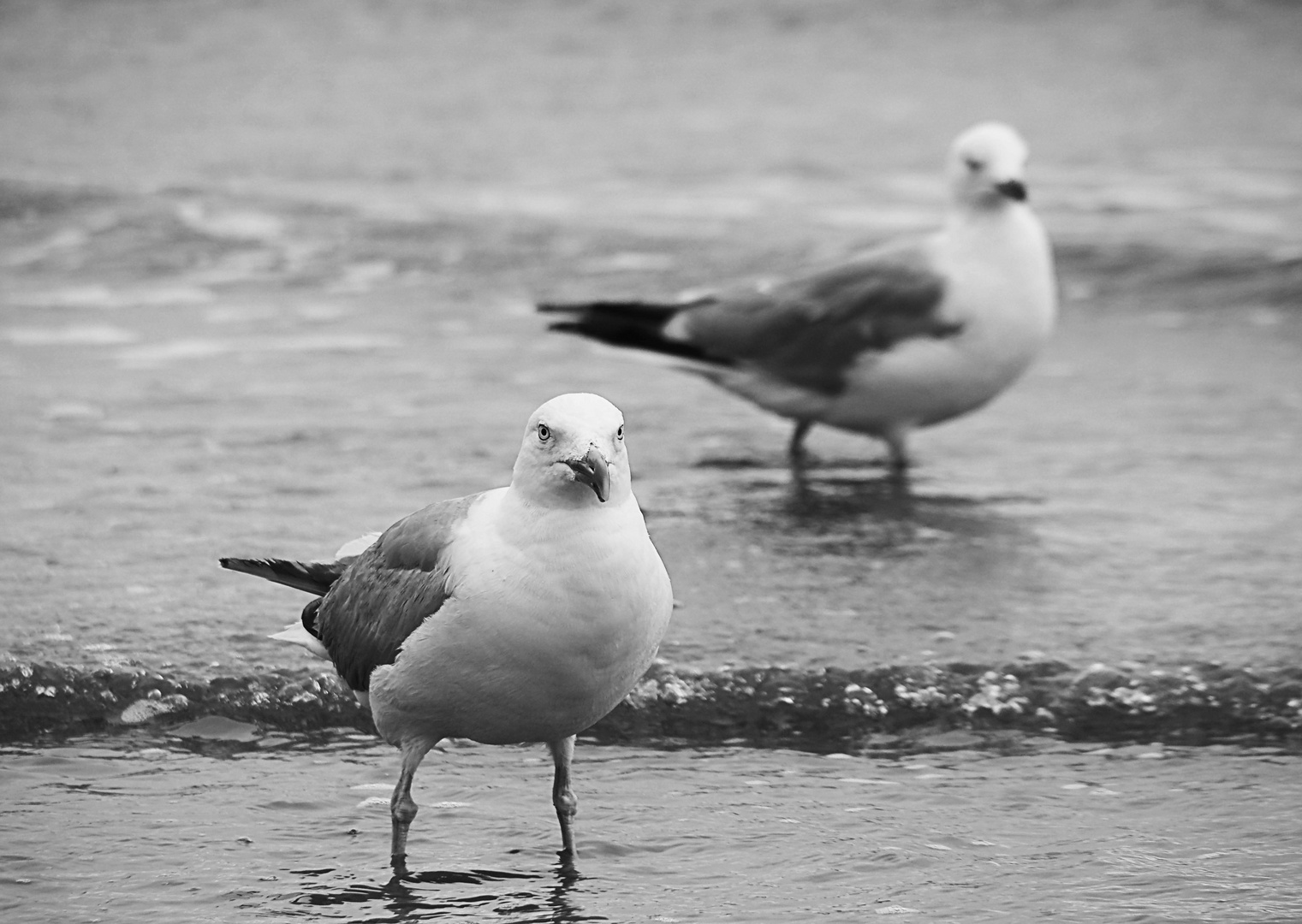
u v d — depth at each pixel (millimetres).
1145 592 11789
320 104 30812
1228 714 10234
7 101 30391
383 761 9758
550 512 7875
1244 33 35531
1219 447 15391
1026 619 11336
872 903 8062
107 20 35438
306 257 21906
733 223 23578
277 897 8133
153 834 8789
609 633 7887
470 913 7996
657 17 36344
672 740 10125
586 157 28047
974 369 14484
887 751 9961
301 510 13297
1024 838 8789
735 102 31594
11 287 20688
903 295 14398
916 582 12039
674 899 8133
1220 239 22203
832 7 37094
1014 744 10016
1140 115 30859
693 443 15805
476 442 15188
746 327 14797
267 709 10281
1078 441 15727
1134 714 10281
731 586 11977
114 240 22453
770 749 9992
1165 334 19281
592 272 21375
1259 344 18828
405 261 21781
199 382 17031
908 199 25328
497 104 31031
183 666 10531
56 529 12789
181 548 12422
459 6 36781
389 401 16531
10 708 10203
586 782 9523
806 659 10742
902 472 14914
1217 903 8000
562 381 17500
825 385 14688
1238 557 12469
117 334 18859
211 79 32125
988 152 14344
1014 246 14406
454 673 8047
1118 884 8227
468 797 9305
